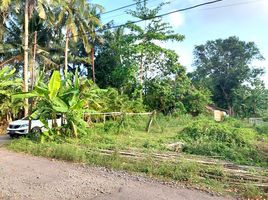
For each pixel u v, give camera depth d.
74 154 9.62
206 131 14.52
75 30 25.19
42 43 29.56
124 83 31.12
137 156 9.91
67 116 13.63
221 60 58.69
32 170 8.26
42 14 21.64
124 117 17.36
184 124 23.84
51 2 22.47
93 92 15.63
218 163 9.22
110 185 6.88
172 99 29.08
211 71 59.41
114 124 16.62
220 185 6.94
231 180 7.38
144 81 31.16
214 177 7.57
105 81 34.22
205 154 11.11
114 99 21.67
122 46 31.73
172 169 7.89
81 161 9.40
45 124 13.15
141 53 30.81
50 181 7.16
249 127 23.67
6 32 26.78
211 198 6.05
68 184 6.92
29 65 25.28
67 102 13.55
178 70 31.95
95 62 34.56
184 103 31.53
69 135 13.67
